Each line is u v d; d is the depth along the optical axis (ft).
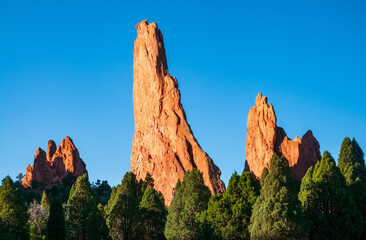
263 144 551.18
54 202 280.72
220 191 516.32
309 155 522.06
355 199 287.69
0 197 332.19
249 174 298.76
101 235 328.08
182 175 551.59
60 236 273.95
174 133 586.04
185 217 278.46
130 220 316.19
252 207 277.64
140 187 412.77
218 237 279.90
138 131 639.35
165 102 616.80
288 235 245.86
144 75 651.25
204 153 551.59
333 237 259.80
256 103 579.89
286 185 262.26
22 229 316.60
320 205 269.44
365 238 272.10
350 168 306.55
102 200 635.25
